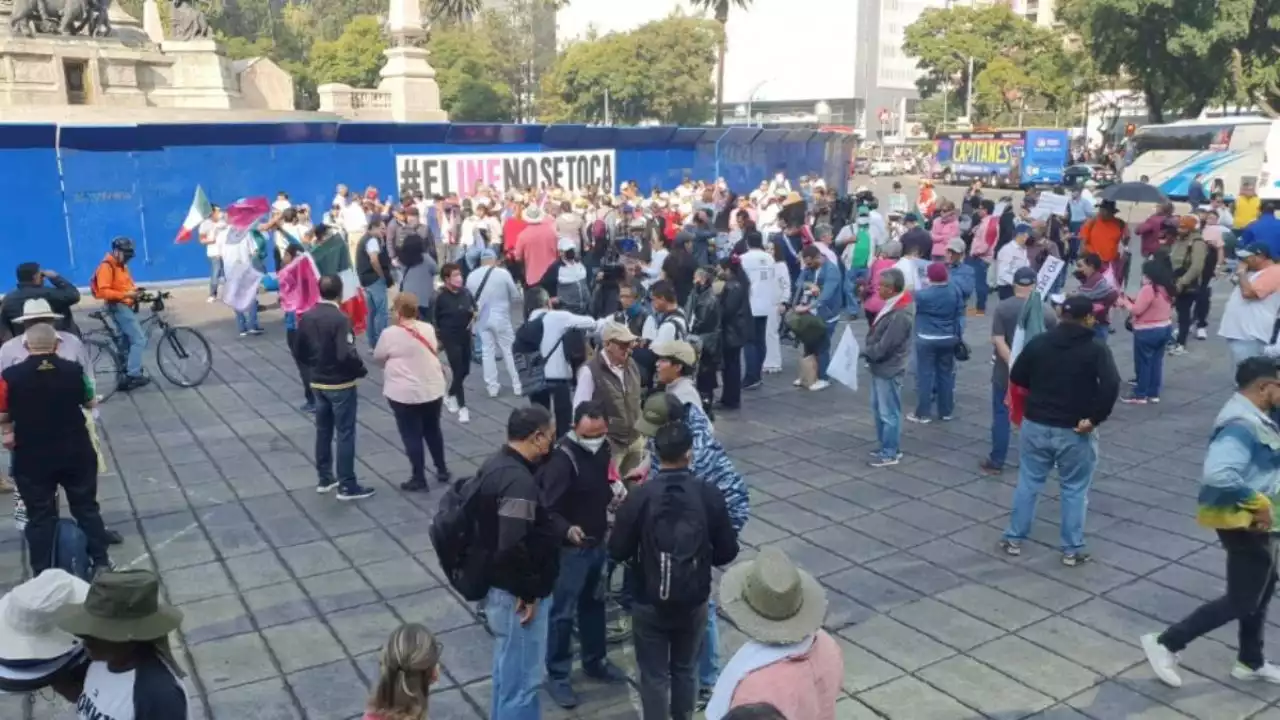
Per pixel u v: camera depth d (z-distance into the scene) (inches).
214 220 674.8
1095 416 246.8
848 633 224.8
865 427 389.4
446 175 867.4
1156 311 407.2
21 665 127.6
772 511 299.4
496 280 427.5
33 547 234.7
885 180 2425.0
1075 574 254.1
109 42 1059.9
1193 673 205.9
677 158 1006.4
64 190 716.0
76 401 237.6
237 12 2691.9
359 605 239.1
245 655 215.2
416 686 122.2
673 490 163.8
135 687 119.1
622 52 2800.2
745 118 5182.1
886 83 5012.3
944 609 235.9
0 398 229.1
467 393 443.2
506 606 168.2
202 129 756.6
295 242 447.2
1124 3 1540.4
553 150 919.7
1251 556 188.1
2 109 888.9
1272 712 191.2
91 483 243.9
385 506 305.1
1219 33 1485.0
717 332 385.7
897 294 331.9
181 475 334.3
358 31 2460.6
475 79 2586.1
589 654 202.7
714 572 253.4
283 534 283.3
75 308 663.8
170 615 123.0
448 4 2605.8
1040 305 313.1
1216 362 496.1
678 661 170.9
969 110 2859.3
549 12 3609.7
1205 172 1449.3
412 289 457.1
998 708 193.6
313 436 379.6
